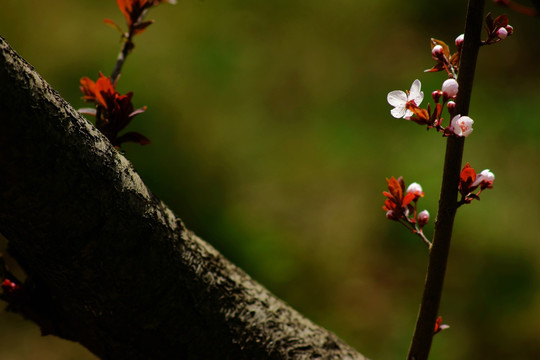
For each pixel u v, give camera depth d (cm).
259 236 356
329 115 427
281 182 387
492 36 145
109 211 145
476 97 434
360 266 343
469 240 347
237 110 427
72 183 144
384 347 304
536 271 330
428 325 149
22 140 141
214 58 456
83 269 146
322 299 327
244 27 482
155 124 402
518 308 313
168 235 149
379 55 466
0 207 143
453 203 147
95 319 149
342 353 155
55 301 152
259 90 440
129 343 150
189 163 389
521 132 405
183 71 440
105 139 146
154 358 151
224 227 360
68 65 424
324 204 375
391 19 493
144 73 430
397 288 330
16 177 142
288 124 422
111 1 484
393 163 390
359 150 404
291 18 496
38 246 145
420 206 357
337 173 389
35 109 141
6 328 311
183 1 491
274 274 338
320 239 355
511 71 452
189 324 150
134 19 160
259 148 405
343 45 476
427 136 401
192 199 372
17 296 153
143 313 149
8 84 140
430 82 434
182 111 414
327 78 452
